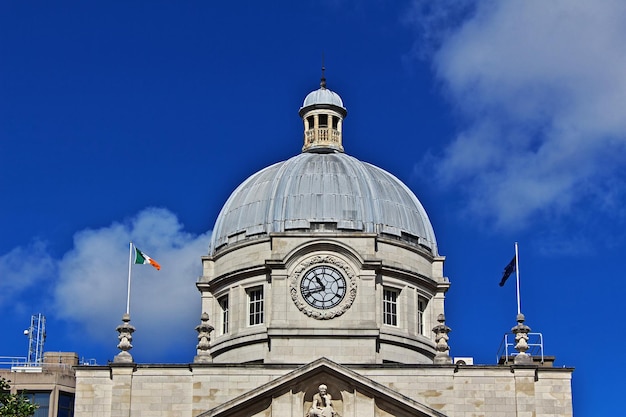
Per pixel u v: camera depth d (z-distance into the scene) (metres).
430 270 87.69
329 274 82.56
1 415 71.38
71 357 102.69
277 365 77.00
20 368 99.88
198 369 77.25
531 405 76.69
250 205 88.00
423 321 86.25
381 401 74.50
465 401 76.75
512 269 82.25
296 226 85.56
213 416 74.00
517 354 79.25
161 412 76.69
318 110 94.50
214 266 87.94
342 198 86.50
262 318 83.75
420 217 89.25
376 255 84.50
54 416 97.06
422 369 77.19
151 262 82.19
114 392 76.94
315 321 81.62
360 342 81.06
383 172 91.94
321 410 73.69
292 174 88.56
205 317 80.56
